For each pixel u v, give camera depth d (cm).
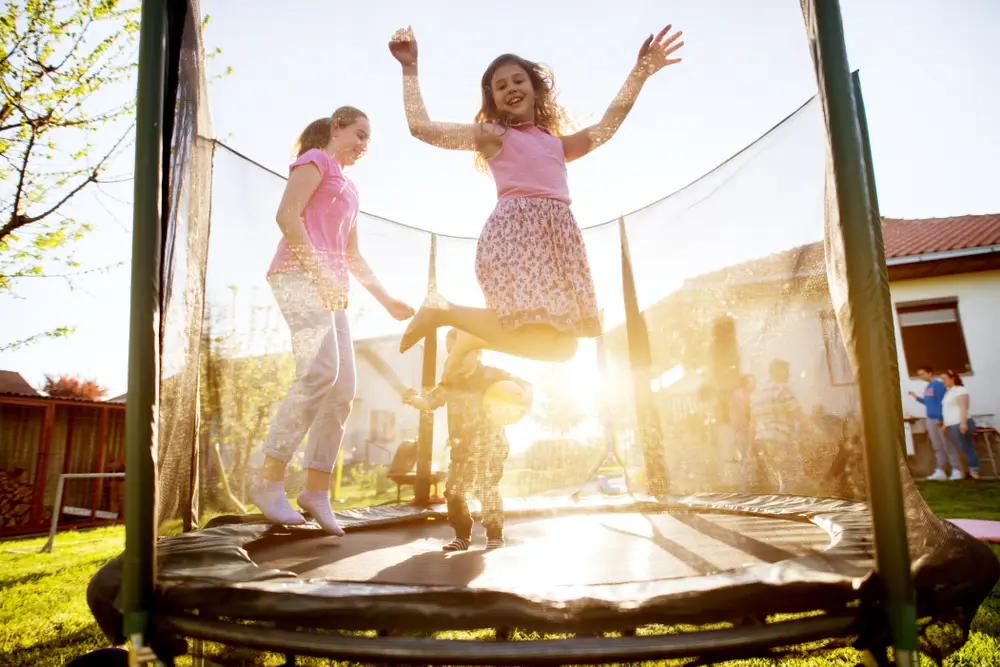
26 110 456
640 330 280
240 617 105
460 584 123
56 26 451
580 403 296
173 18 128
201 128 167
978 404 755
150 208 113
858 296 103
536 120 169
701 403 226
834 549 124
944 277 791
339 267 191
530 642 100
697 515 233
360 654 100
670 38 169
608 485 299
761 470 188
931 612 104
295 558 169
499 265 140
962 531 129
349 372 210
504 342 139
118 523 804
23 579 336
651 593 102
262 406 177
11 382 1311
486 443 203
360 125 198
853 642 103
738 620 101
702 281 226
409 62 153
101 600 115
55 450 866
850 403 156
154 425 109
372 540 207
